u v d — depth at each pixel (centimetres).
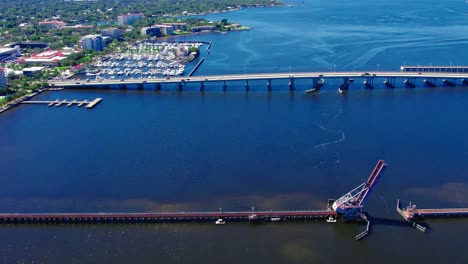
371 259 18188
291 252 18625
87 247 19212
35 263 18312
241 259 18225
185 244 19200
